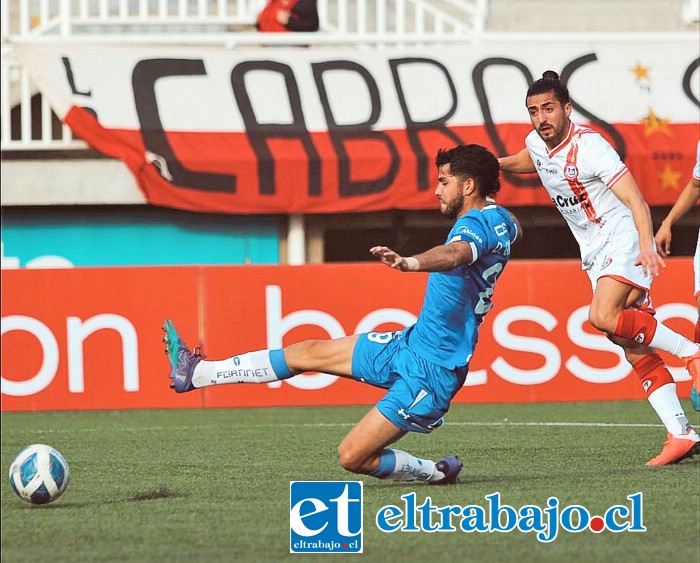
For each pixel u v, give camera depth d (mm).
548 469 20672
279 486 19250
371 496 17703
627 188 19922
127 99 44719
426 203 43906
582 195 20844
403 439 25891
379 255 15188
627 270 20469
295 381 34781
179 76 45406
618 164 20094
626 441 24812
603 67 46125
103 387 34531
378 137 44469
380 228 48281
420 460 18031
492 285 17234
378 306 34781
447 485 18656
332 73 45844
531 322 34719
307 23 48125
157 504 17625
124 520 16328
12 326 34531
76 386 34500
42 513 16969
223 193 43875
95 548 14594
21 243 46031
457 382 17188
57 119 48094
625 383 34875
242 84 45469
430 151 43938
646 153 44156
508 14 53219
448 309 16891
